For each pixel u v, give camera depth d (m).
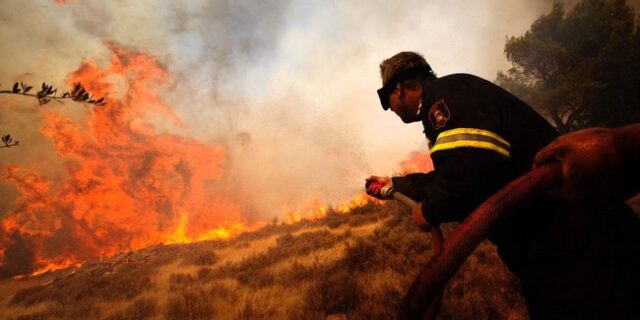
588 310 0.96
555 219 1.02
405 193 1.45
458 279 4.46
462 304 3.69
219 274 8.43
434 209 1.03
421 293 0.61
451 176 0.99
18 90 2.56
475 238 0.58
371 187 1.59
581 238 1.00
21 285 20.09
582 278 0.97
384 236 8.12
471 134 0.99
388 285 4.74
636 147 0.52
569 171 0.56
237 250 12.80
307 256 8.17
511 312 3.49
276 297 5.42
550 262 1.03
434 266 0.60
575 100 21.62
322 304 4.57
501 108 1.06
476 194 0.98
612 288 0.95
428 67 1.47
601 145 0.54
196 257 12.67
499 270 4.38
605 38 21.89
